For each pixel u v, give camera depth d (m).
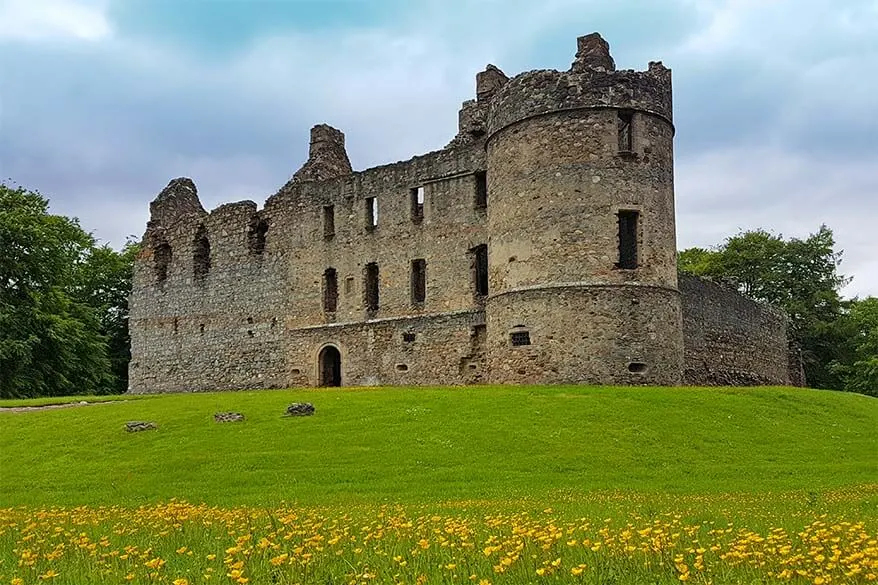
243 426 29.70
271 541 13.22
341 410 31.50
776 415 31.73
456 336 45.16
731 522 14.61
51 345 58.44
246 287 54.09
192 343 56.38
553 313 37.56
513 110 39.66
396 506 18.66
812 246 83.19
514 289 38.88
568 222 37.75
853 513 16.25
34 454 27.86
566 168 38.06
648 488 21.78
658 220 38.44
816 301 80.19
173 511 17.59
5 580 11.17
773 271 82.75
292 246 52.28
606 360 36.84
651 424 29.12
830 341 79.56
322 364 50.62
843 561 10.30
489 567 10.91
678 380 38.09
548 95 38.66
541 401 31.81
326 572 10.98
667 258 38.56
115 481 24.02
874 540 11.55
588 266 37.41
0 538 14.86
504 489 21.77
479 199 45.25
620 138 38.62
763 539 12.08
